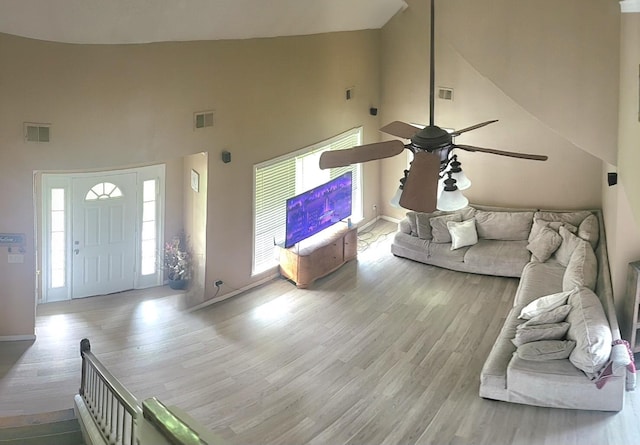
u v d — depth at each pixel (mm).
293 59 9469
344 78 10531
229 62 8617
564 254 9156
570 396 6406
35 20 6812
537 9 5961
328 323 8562
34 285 8055
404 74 11047
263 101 9156
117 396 3943
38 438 5543
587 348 6301
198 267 9234
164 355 7871
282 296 9367
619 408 6352
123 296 9586
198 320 8750
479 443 6062
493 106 10297
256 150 9211
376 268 10195
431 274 9938
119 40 7559
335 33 10156
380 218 12148
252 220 9375
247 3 7703
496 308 8805
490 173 10586
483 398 6754
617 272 7477
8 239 7793
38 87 7375
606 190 9141
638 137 4863
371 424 6438
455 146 4793
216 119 8641
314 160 10375
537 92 6117
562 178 10133
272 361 7703
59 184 9023
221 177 8875
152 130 8117
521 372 6496
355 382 7207
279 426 6449
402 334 8227
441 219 10258
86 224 9305
